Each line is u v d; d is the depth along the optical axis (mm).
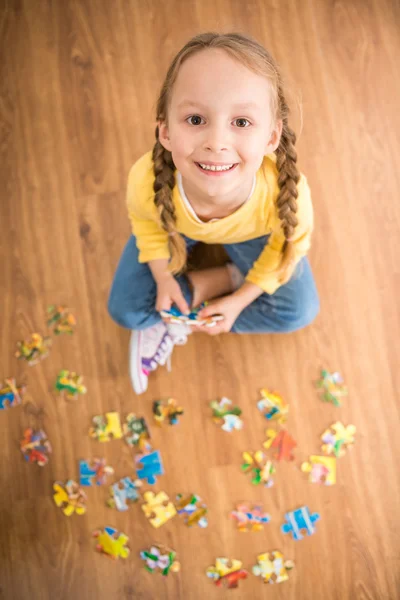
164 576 1467
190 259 1574
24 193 1639
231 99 959
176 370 1558
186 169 1050
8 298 1593
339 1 1697
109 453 1520
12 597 1466
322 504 1488
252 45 987
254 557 1471
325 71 1672
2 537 1495
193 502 1493
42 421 1537
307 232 1273
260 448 1518
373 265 1594
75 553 1484
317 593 1452
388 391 1536
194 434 1527
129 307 1457
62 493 1504
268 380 1549
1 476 1521
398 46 1681
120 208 1625
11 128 1670
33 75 1693
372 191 1622
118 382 1553
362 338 1562
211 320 1428
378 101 1657
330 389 1536
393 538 1473
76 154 1653
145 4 1707
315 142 1644
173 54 1681
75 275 1603
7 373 1560
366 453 1509
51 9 1707
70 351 1568
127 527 1487
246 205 1188
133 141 1653
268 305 1471
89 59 1695
